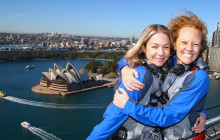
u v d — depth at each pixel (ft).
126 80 7.22
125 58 7.97
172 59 8.60
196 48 7.63
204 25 7.77
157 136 7.47
